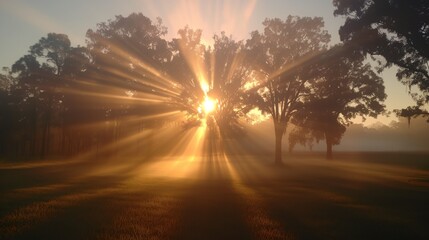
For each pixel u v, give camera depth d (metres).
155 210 15.38
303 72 52.09
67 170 40.66
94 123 59.53
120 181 28.44
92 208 15.61
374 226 13.37
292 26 54.41
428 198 21.19
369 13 31.75
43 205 16.17
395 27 31.73
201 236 11.28
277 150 55.94
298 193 22.70
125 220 13.26
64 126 61.41
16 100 71.94
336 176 37.62
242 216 14.48
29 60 63.59
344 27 33.84
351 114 59.72
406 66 34.81
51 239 10.61
